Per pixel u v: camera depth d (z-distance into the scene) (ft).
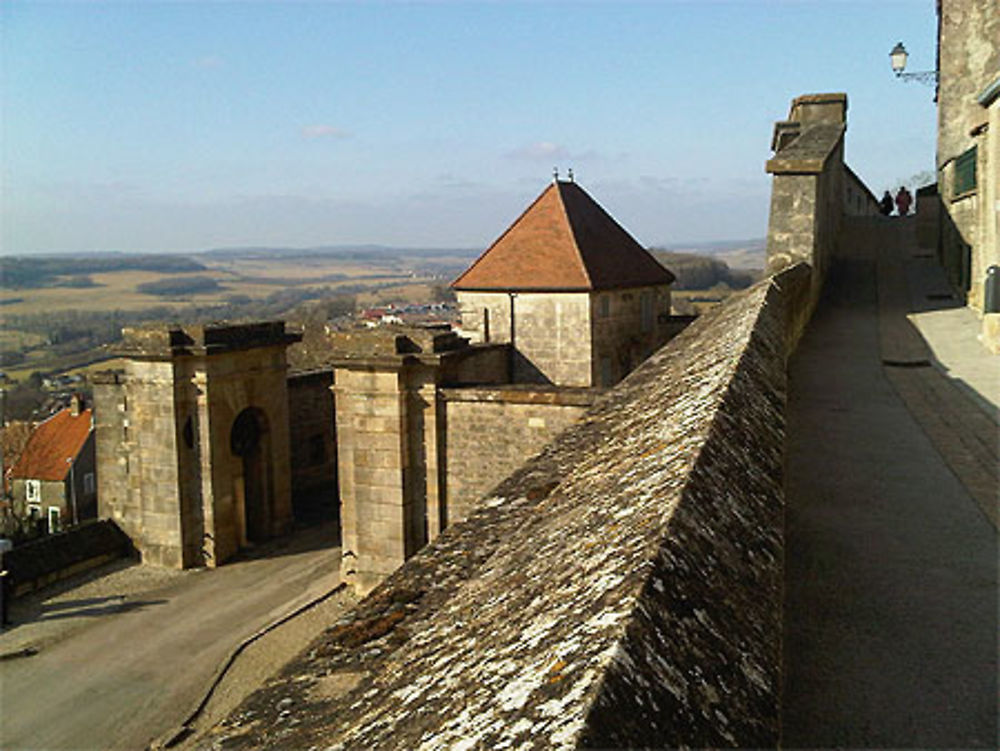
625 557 9.01
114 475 76.23
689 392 18.02
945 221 72.90
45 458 161.48
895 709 13.76
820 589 18.65
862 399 37.37
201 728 46.24
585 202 105.09
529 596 9.88
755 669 7.79
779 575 10.00
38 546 69.82
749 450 13.57
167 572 71.77
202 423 72.08
